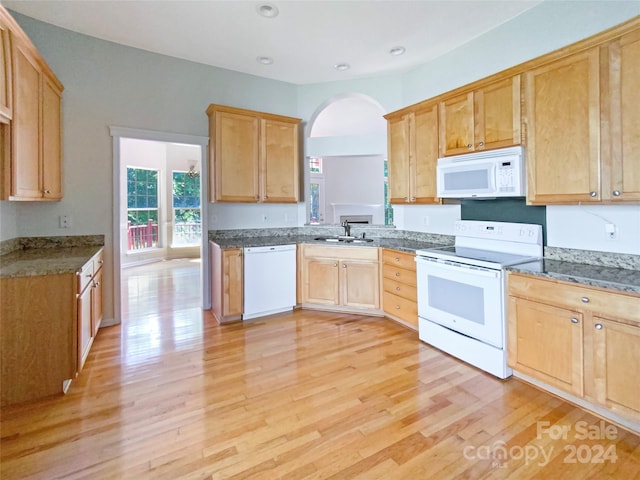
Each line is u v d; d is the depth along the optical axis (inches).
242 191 152.1
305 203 181.0
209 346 116.2
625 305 67.9
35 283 83.0
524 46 110.7
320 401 82.8
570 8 98.3
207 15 112.5
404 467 61.6
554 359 81.0
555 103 87.8
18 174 85.4
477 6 107.3
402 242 148.8
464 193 111.3
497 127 102.7
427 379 93.2
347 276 149.4
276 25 118.6
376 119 272.8
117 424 73.9
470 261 99.9
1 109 76.1
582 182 82.9
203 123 153.3
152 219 299.9
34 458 63.6
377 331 130.2
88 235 130.0
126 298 178.1
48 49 120.0
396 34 124.3
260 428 72.6
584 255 93.5
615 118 76.5
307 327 134.7
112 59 132.3
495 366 93.9
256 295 144.9
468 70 130.1
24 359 82.4
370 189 364.2
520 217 109.8
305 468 61.4
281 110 173.2
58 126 117.6
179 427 73.0
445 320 109.7
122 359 106.0
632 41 73.1
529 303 86.0
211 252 157.3
